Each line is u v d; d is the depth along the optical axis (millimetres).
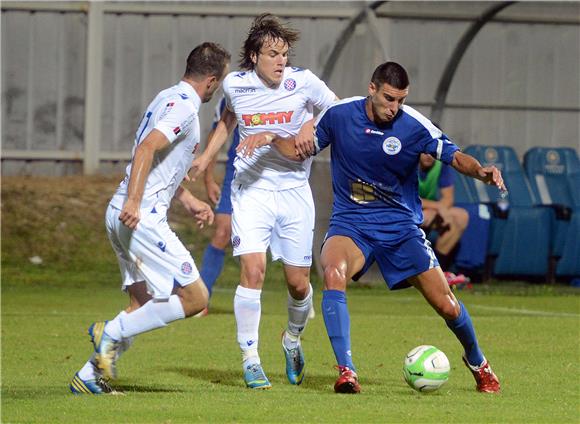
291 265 22594
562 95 61188
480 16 47844
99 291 46406
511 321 35438
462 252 47750
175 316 20188
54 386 21453
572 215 49188
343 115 20922
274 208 22609
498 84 60750
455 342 29859
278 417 17328
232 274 52625
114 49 61812
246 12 61656
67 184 60500
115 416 17422
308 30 61469
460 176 49281
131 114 62344
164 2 61656
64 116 62031
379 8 47156
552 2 48781
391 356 26797
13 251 53188
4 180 60438
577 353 27406
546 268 49469
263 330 32688
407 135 20562
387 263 21219
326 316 20562
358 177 20984
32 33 61469
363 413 17750
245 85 22641
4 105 61375
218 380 22578
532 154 51688
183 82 20703
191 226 56906
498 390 20875
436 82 60625
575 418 17562
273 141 21766
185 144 20375
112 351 19938
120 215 19531
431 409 18250
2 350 27625
